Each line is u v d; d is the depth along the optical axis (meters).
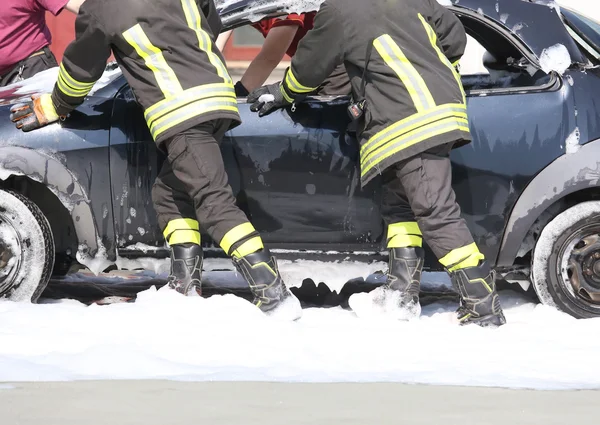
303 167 9.59
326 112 9.63
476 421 5.71
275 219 9.67
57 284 11.77
